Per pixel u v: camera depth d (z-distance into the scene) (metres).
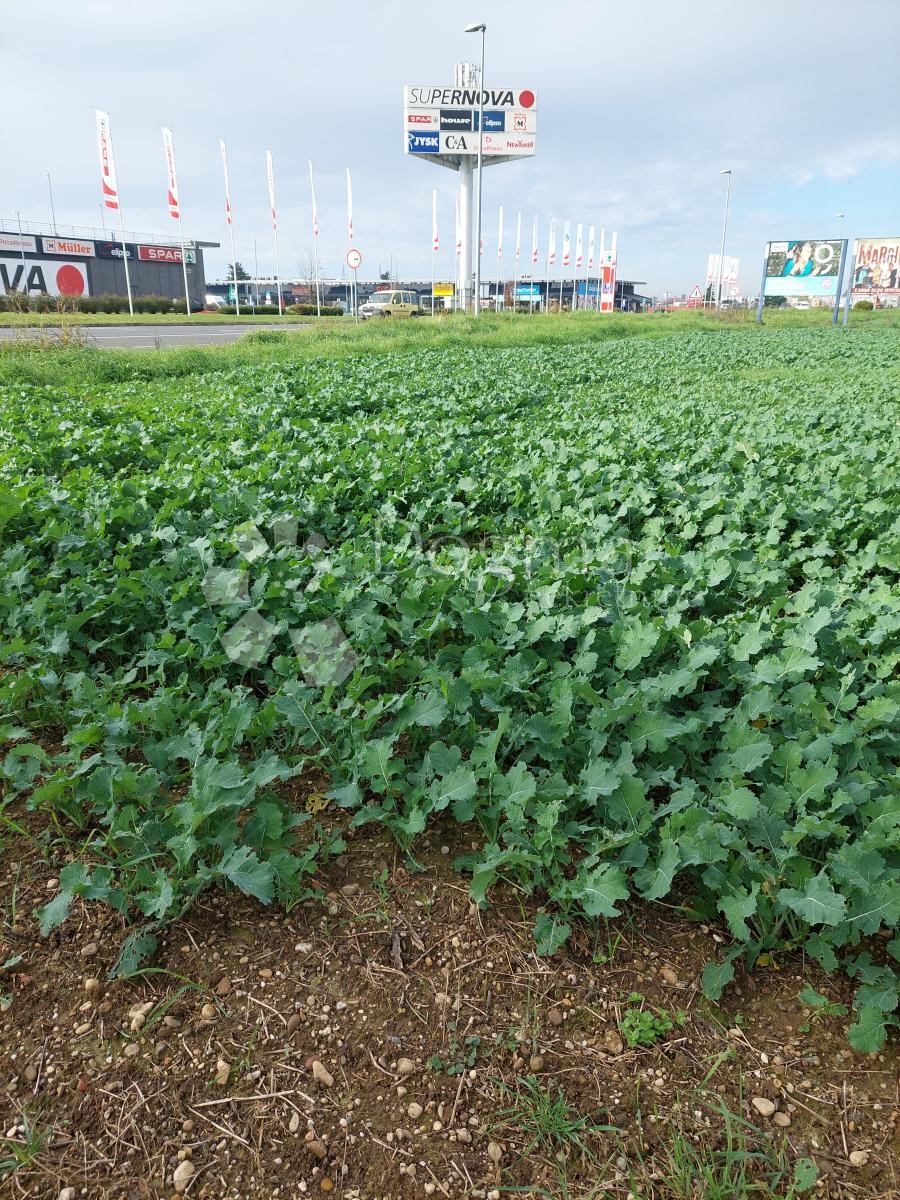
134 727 3.61
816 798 2.86
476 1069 2.30
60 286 53.66
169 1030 2.39
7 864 3.02
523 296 81.25
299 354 22.05
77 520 5.89
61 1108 2.18
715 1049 2.37
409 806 3.09
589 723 3.32
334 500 6.92
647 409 12.33
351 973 2.60
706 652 3.68
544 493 6.89
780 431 10.23
